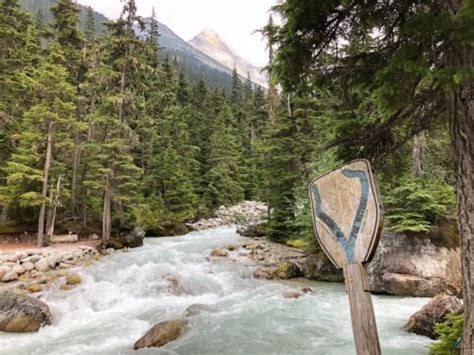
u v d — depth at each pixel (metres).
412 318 7.59
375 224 2.17
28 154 16.59
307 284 12.06
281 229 18.88
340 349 6.85
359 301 2.18
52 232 16.64
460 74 2.54
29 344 7.43
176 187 27.48
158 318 8.89
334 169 2.46
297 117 18.53
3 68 19.78
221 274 12.73
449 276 10.37
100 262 13.55
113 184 17.92
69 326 8.51
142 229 20.45
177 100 41.66
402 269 10.76
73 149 18.14
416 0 3.53
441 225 11.37
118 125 17.98
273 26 3.82
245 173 39.88
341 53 4.02
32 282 10.89
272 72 4.02
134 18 20.22
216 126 38.28
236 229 25.05
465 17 2.41
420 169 10.45
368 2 3.53
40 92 16.92
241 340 7.32
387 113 3.55
